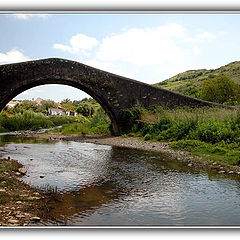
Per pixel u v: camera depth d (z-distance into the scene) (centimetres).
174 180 573
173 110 1653
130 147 1173
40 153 966
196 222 353
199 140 1028
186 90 3528
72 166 725
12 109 4300
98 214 378
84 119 4994
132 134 1595
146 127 1498
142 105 1753
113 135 1788
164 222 352
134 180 574
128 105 1739
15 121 2664
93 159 843
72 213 380
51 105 7812
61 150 1066
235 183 545
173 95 1792
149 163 771
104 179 583
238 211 392
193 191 491
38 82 1631
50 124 3322
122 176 611
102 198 450
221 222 353
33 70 1573
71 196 459
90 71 1673
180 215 376
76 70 1648
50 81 1669
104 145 1267
